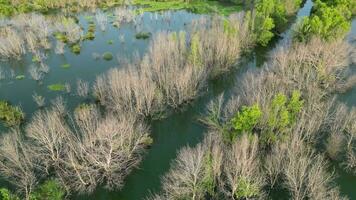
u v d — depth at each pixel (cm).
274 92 6262
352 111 5834
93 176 5153
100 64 8762
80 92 7406
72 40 9856
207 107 6694
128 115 6084
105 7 12581
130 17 11344
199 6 12600
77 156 5206
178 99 6969
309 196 4609
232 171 4678
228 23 8538
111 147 4950
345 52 7938
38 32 10038
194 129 6588
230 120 5828
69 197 5084
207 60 7750
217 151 4744
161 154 5997
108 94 7006
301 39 8700
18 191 4856
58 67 8662
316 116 5728
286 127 5584
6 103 6875
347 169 5472
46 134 5091
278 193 5128
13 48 8981
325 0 11256
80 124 6066
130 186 5347
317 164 4941
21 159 5169
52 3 12369
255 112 5156
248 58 9219
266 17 9462
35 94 7319
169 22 11300
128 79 6331
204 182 4628
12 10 11681
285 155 5047
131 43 9881
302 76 6869
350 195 5125
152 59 7456
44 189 4909
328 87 7312
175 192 4666
